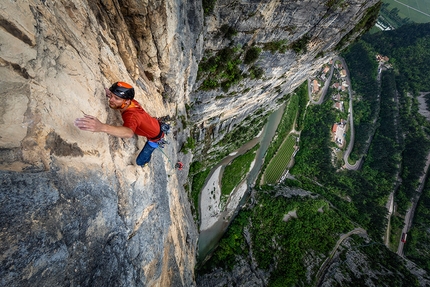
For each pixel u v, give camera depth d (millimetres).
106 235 4285
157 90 10938
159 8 7250
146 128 4512
